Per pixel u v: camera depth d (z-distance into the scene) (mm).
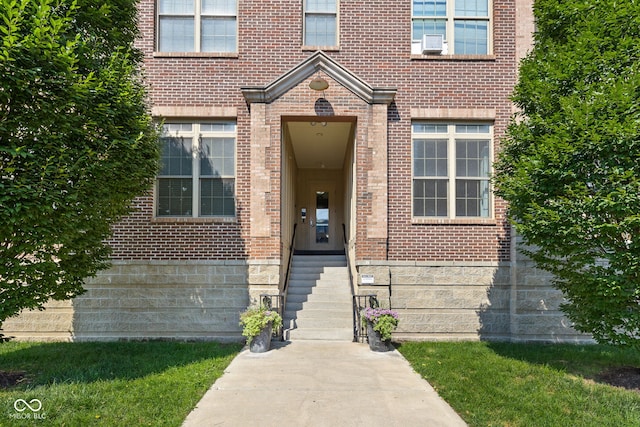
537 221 6430
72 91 5809
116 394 5750
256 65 10195
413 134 10203
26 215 5504
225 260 9734
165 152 10078
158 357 7836
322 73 9938
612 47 6371
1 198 5254
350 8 10344
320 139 12547
